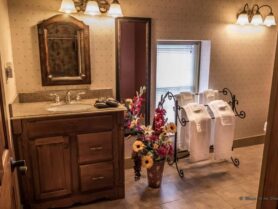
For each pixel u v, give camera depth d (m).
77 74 2.72
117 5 2.61
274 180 0.80
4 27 2.08
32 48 2.53
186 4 3.02
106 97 2.79
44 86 2.62
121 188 2.50
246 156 3.45
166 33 3.01
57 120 2.17
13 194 1.29
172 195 2.56
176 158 3.09
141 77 2.99
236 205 2.40
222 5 3.19
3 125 1.16
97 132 2.31
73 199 2.37
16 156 2.11
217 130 2.96
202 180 2.83
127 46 2.86
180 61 3.31
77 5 2.56
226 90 3.46
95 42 2.74
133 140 3.09
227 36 3.31
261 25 3.45
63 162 2.26
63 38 2.59
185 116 2.89
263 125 3.84
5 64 1.96
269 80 3.71
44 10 2.50
